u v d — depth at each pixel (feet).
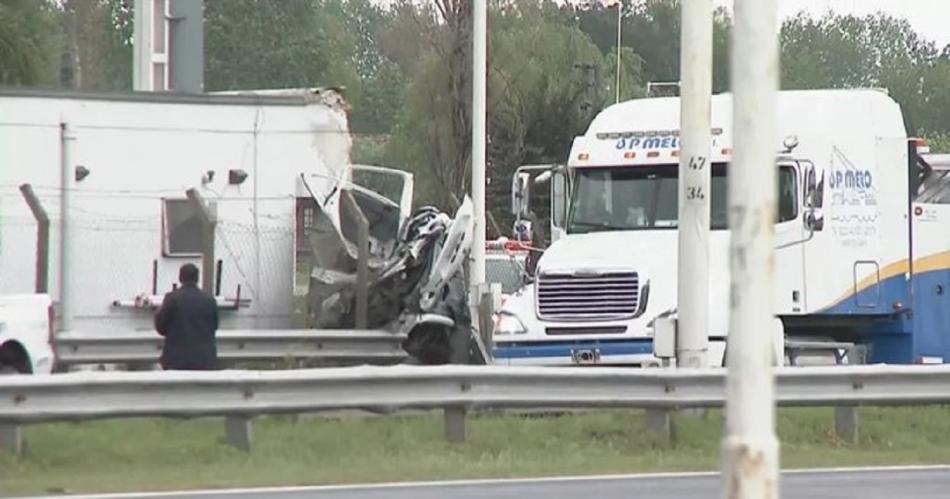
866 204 136.26
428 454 99.50
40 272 131.64
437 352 151.02
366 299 149.07
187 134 151.23
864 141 136.36
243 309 152.87
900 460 106.01
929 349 142.20
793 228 132.36
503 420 109.40
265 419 105.40
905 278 139.44
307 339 142.82
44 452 93.09
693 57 114.73
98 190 147.13
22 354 113.09
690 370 106.73
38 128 144.25
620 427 109.19
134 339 136.36
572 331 127.24
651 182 133.80
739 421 40.11
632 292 126.52
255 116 153.89
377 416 107.24
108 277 147.43
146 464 93.61
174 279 150.20
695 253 114.73
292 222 154.71
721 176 131.54
